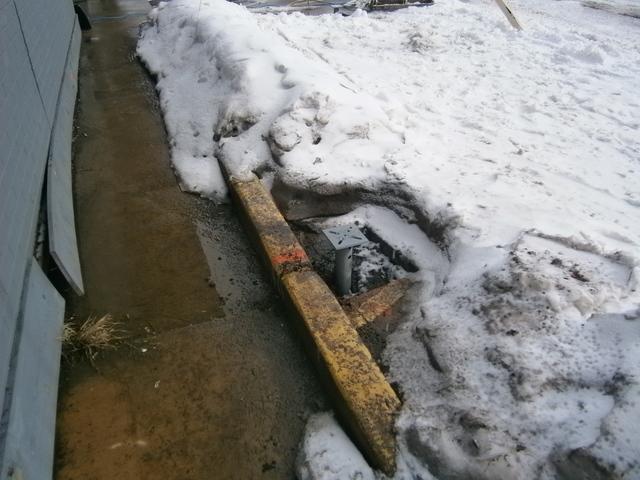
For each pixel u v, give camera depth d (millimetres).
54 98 4406
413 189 3482
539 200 3316
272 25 7730
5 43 3088
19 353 2125
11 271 2303
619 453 1742
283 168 3904
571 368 2119
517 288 2471
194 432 2391
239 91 4754
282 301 3084
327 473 2105
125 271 3369
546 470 1837
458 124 4695
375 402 2221
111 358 2744
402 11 9070
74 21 7441
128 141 5027
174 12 7527
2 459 1729
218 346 2826
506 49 6824
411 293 3002
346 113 4238
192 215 3945
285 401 2533
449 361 2299
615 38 7277
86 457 2273
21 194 2742
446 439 2020
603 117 4902
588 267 2594
